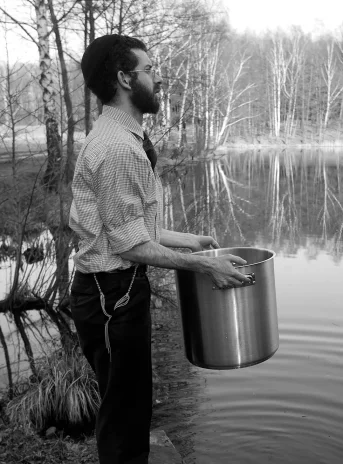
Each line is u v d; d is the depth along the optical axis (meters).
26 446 3.32
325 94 57.66
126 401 2.19
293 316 6.24
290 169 26.72
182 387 4.54
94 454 3.13
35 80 7.36
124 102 2.17
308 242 10.51
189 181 19.02
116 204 2.02
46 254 7.51
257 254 2.62
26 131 7.07
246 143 50.53
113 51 2.13
